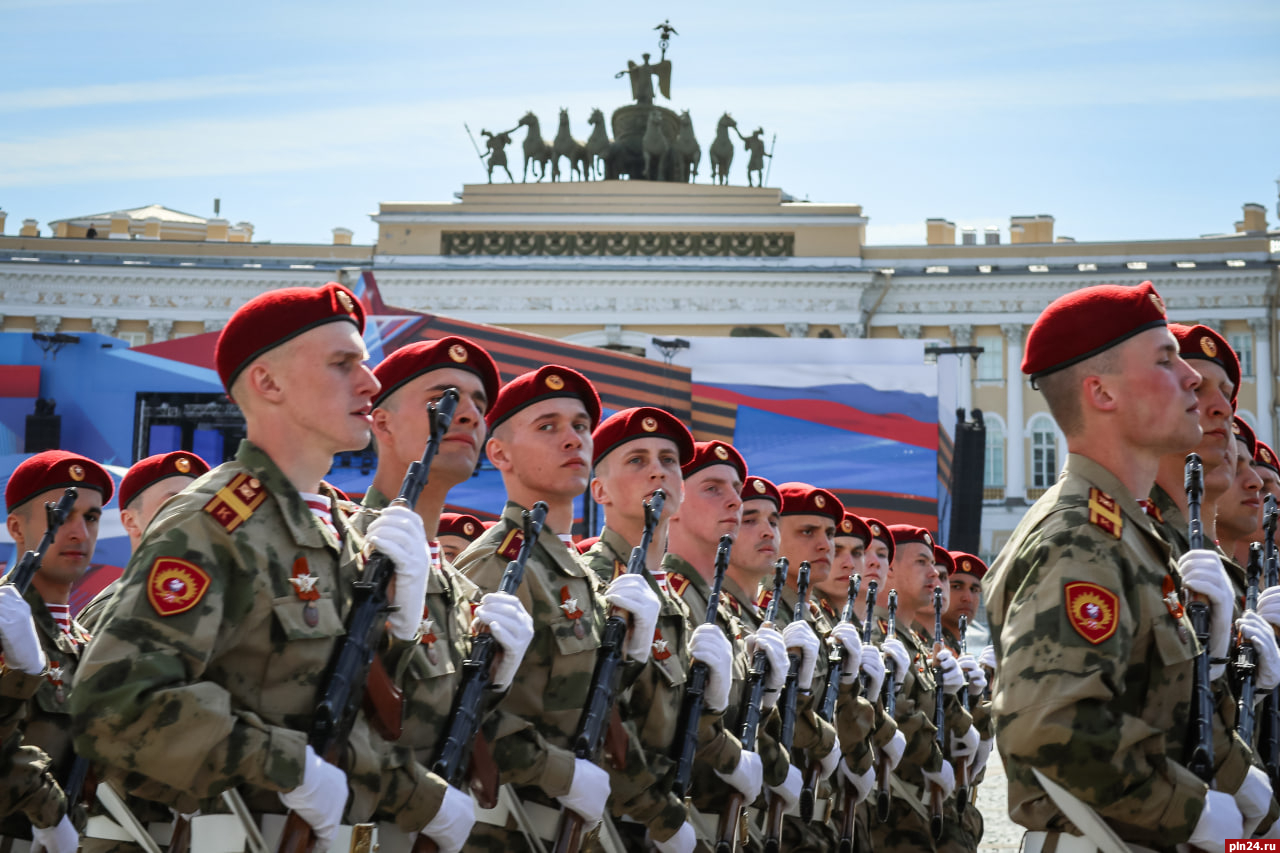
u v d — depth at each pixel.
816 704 7.52
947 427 27.55
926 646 10.23
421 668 4.34
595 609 5.21
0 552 18.67
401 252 49.19
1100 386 4.36
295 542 3.83
